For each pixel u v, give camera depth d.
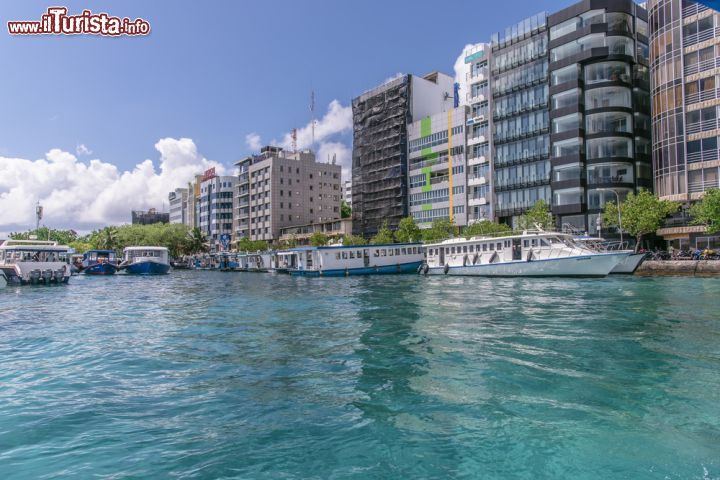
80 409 7.93
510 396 8.20
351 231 95.06
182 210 165.12
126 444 6.47
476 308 19.61
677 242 46.19
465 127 72.56
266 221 112.44
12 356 12.19
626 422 7.00
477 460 5.90
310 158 115.94
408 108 84.62
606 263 33.25
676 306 19.23
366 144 93.06
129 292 34.41
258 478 5.51
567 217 56.84
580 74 56.22
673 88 46.16
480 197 70.12
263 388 8.98
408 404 7.89
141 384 9.41
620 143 54.72
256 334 14.91
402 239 69.69
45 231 133.00
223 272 82.19
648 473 5.55
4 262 41.41
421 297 24.94
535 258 36.66
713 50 43.56
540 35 61.44
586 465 5.75
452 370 9.89
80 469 5.77
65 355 12.24
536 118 61.59
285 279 51.66
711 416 7.21
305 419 7.31
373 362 10.77
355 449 6.23
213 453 6.17
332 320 17.62
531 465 5.76
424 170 80.00
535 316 17.05
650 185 55.53
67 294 32.72
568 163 56.28
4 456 6.14
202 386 9.20
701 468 5.65
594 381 8.98
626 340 12.62
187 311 21.59
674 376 9.26
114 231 116.06
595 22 55.88
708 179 43.59
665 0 47.12
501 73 66.12
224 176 132.75
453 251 43.75
